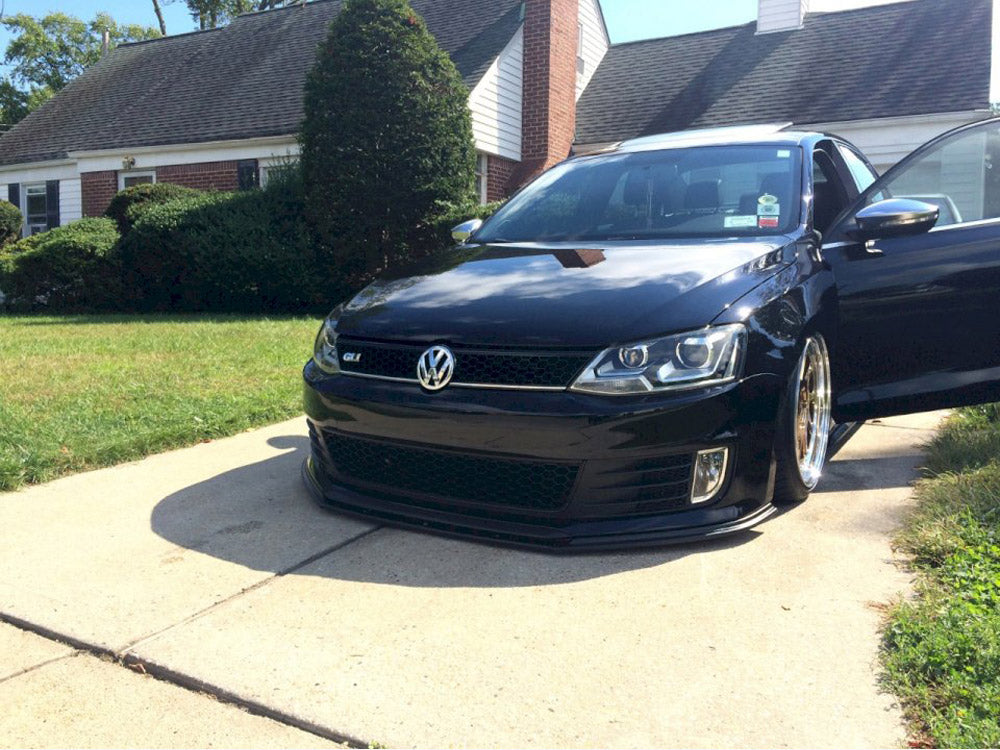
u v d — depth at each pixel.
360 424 3.19
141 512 3.59
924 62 14.88
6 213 17.19
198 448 4.65
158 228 11.71
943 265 3.74
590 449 2.83
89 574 2.96
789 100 15.25
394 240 11.45
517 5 16.47
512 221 4.39
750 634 2.45
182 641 2.48
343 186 11.09
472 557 3.03
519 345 2.92
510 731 2.04
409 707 2.14
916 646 2.30
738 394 2.91
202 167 16.61
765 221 3.83
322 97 11.19
